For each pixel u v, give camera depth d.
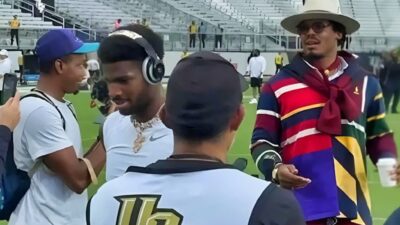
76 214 3.73
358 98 3.78
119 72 3.13
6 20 39.81
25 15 40.81
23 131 3.60
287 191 2.09
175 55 37.31
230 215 2.03
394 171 3.56
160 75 3.17
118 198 2.16
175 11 43.84
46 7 42.34
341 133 3.73
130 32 3.13
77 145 3.81
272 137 3.86
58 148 3.58
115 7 43.72
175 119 2.12
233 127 2.19
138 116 3.25
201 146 2.13
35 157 3.58
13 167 3.61
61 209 3.66
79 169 3.61
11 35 35.31
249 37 38.62
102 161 3.77
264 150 3.80
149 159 3.19
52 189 3.65
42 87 3.75
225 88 2.11
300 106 3.77
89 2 43.53
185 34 37.91
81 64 3.76
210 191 2.07
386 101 3.88
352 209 3.71
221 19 44.00
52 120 3.59
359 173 3.77
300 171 3.75
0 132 3.20
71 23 42.34
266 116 3.88
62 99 3.80
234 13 44.59
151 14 43.66
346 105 3.72
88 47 3.75
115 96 3.17
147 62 3.12
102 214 2.17
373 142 3.92
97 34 36.50
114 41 3.12
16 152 3.61
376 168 3.92
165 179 2.14
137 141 3.24
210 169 2.11
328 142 3.73
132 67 3.12
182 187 2.10
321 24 3.84
